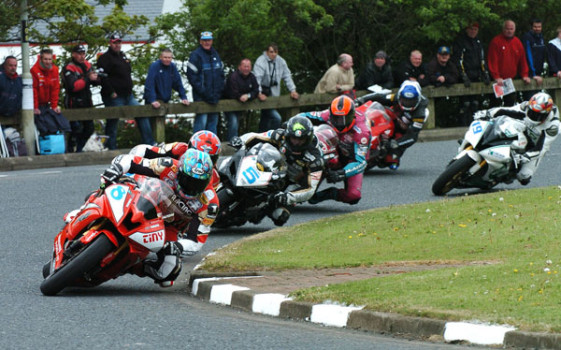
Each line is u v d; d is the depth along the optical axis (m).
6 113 54.78
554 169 51.12
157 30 69.75
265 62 63.50
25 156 54.78
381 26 76.50
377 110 50.50
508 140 42.38
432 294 21.89
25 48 55.56
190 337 19.88
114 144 60.09
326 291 23.00
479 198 39.22
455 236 31.78
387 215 36.56
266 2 68.44
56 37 68.69
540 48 72.06
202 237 28.73
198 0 69.25
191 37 69.62
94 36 68.50
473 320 19.34
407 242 31.47
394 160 50.78
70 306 23.38
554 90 73.44
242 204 35.56
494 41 69.88
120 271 25.28
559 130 43.62
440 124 78.38
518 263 25.58
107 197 24.66
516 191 40.41
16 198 43.34
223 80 61.53
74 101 57.47
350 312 21.00
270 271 27.33
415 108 50.56
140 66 68.44
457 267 25.91
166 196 25.42
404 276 24.52
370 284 23.56
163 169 26.53
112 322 21.42
